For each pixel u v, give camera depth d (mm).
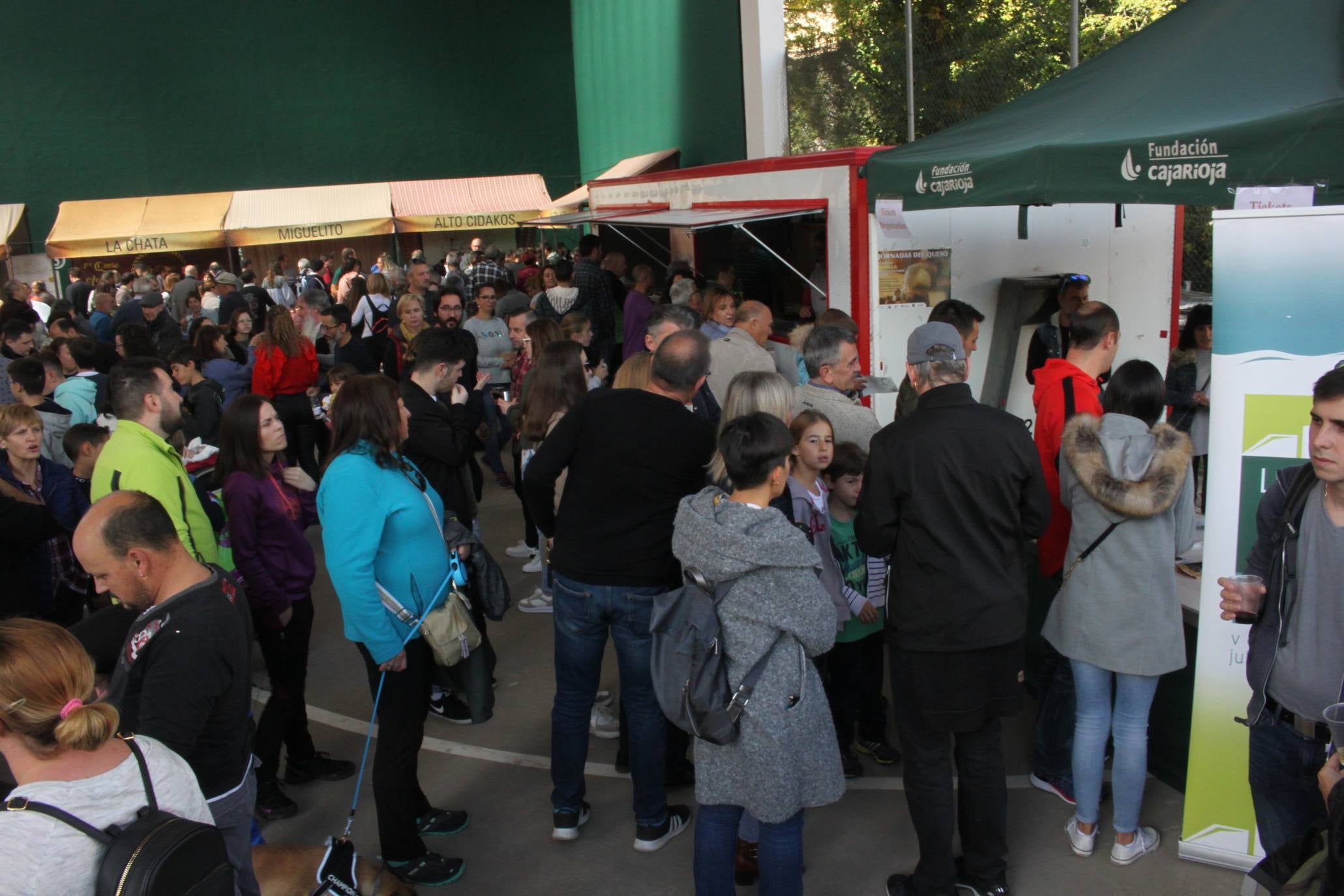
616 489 3430
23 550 4074
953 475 3051
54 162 22625
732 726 2791
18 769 1912
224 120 23281
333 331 8617
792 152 12023
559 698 3674
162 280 18250
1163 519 3299
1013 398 6672
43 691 1856
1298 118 3457
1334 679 2664
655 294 11031
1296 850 2408
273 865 2809
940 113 9664
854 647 4031
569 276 10445
